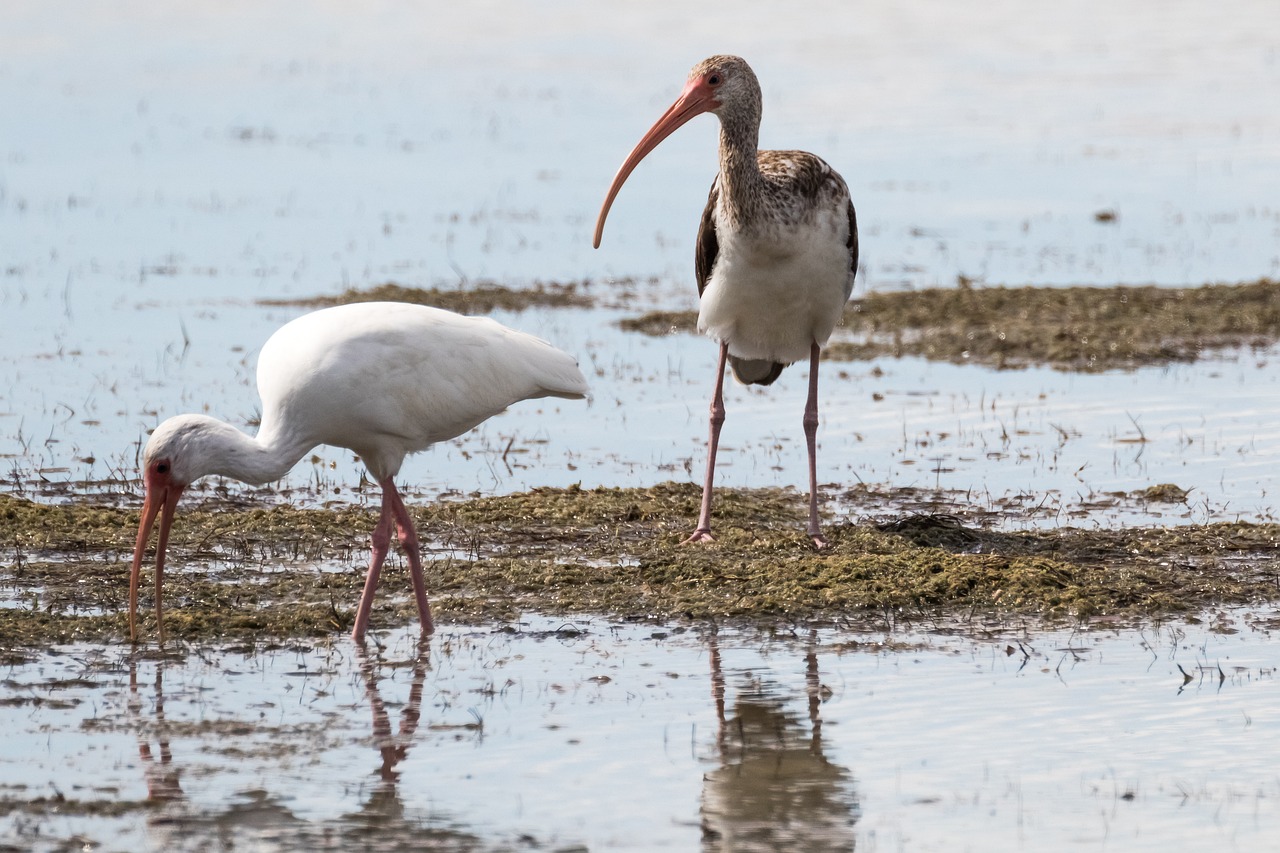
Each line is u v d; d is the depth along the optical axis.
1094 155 38.75
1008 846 8.54
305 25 62.84
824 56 54.31
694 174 36.91
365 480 16.39
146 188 34.31
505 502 15.38
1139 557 13.78
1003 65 52.81
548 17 63.88
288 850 8.45
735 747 9.83
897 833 8.70
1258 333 23.06
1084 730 10.10
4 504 14.65
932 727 10.16
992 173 36.69
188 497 15.70
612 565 13.62
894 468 17.05
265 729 10.05
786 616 12.32
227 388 19.78
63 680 10.81
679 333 23.50
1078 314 24.06
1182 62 53.31
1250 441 17.80
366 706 10.47
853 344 22.94
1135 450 17.53
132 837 8.56
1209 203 33.38
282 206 32.81
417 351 11.77
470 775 9.41
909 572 13.02
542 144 40.62
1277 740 9.93
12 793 9.06
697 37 58.78
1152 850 8.48
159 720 10.16
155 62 53.84
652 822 8.82
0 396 19.14
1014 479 16.53
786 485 16.50
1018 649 11.61
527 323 23.95
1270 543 14.05
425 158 38.66
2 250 28.02
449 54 56.19
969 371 21.42
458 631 11.96
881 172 36.81
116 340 22.14
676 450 17.83
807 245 14.16
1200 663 11.28
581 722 10.22
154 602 12.38
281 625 11.91
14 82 48.75
